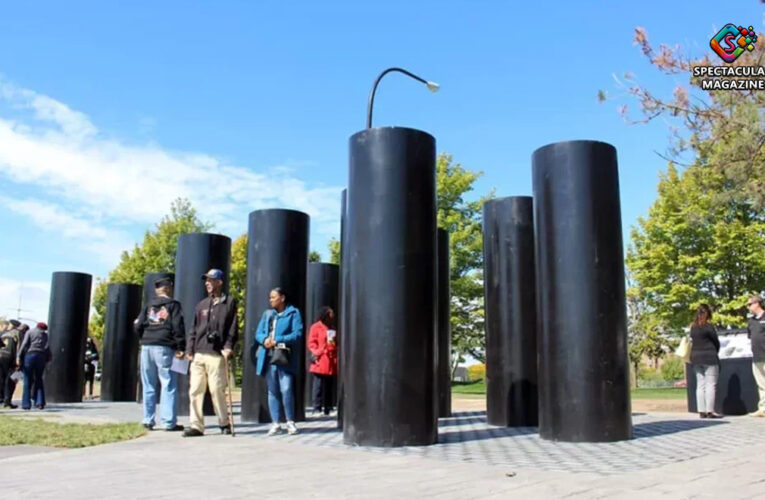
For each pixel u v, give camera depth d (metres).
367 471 5.85
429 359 7.95
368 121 11.72
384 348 7.75
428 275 8.07
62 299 17.20
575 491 4.79
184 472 5.86
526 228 11.18
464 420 12.04
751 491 4.74
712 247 28.55
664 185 29.66
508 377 10.86
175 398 9.79
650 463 6.21
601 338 8.27
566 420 8.19
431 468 5.98
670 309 29.81
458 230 29.53
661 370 41.94
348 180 8.46
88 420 11.26
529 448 7.55
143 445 7.79
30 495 4.85
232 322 9.17
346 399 8.02
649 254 29.75
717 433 8.97
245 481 5.40
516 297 11.00
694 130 13.76
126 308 18.52
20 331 15.54
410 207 8.03
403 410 7.70
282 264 11.50
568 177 8.59
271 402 9.31
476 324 29.67
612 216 8.61
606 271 8.42
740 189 13.60
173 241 34.25
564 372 8.30
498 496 4.66
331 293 16.19
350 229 8.27
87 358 20.98
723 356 12.95
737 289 28.73
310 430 9.97
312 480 5.42
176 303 9.98
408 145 8.14
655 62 13.65
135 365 18.53
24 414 12.75
